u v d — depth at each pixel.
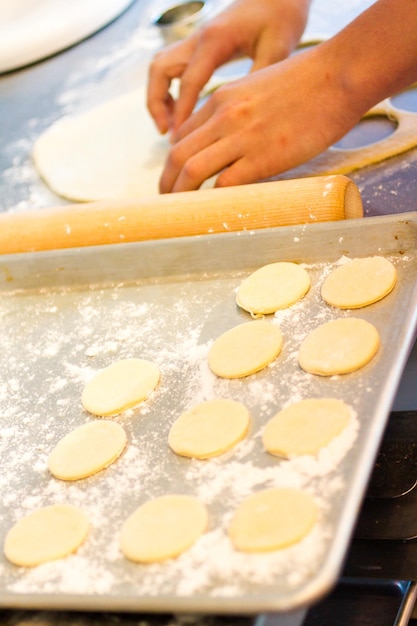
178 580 0.90
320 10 1.78
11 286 1.26
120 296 1.21
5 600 0.88
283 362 1.06
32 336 1.20
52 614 0.92
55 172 1.53
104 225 1.23
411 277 1.09
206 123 1.29
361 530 1.05
